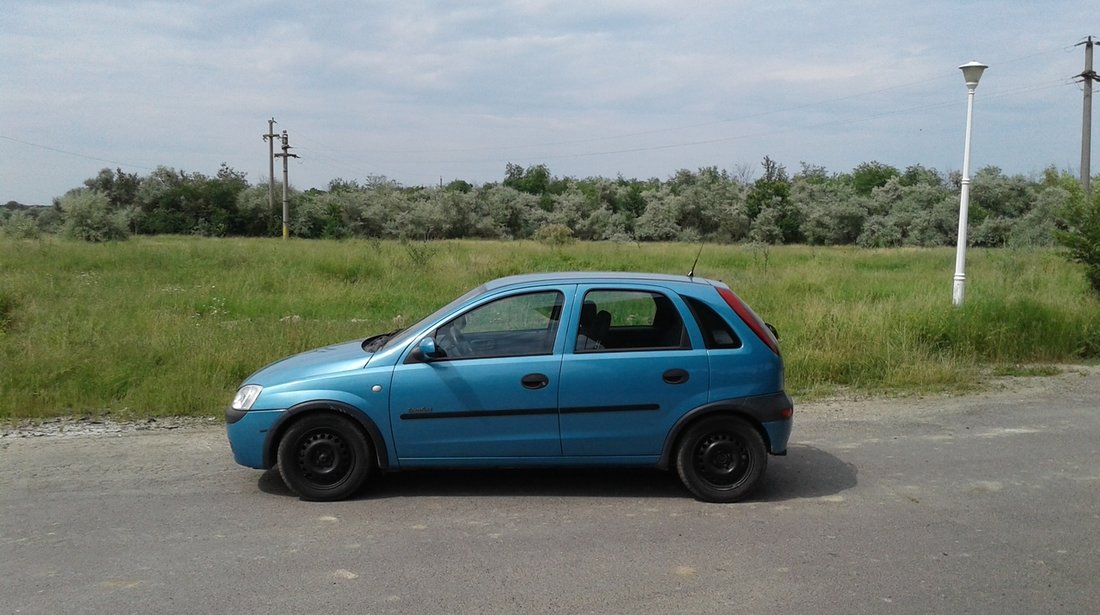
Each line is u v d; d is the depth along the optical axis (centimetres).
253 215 6325
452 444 561
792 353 1006
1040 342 1116
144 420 791
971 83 1250
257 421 562
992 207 5516
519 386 557
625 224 6369
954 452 692
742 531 513
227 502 562
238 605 407
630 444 564
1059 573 449
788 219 5912
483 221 6375
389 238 6166
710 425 565
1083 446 709
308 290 1653
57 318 1155
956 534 507
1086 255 1331
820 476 628
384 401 556
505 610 404
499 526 520
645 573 449
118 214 4116
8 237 2986
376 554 473
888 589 429
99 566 454
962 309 1154
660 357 562
